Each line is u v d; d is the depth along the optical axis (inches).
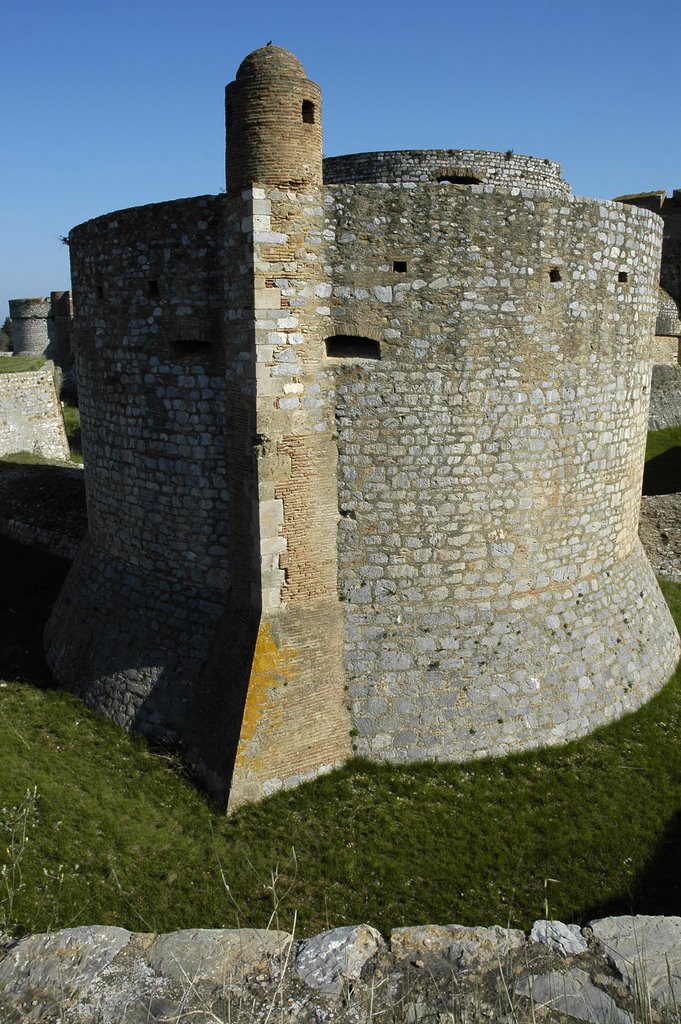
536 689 412.2
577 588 444.1
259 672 373.1
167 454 423.2
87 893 300.2
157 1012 163.2
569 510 434.3
